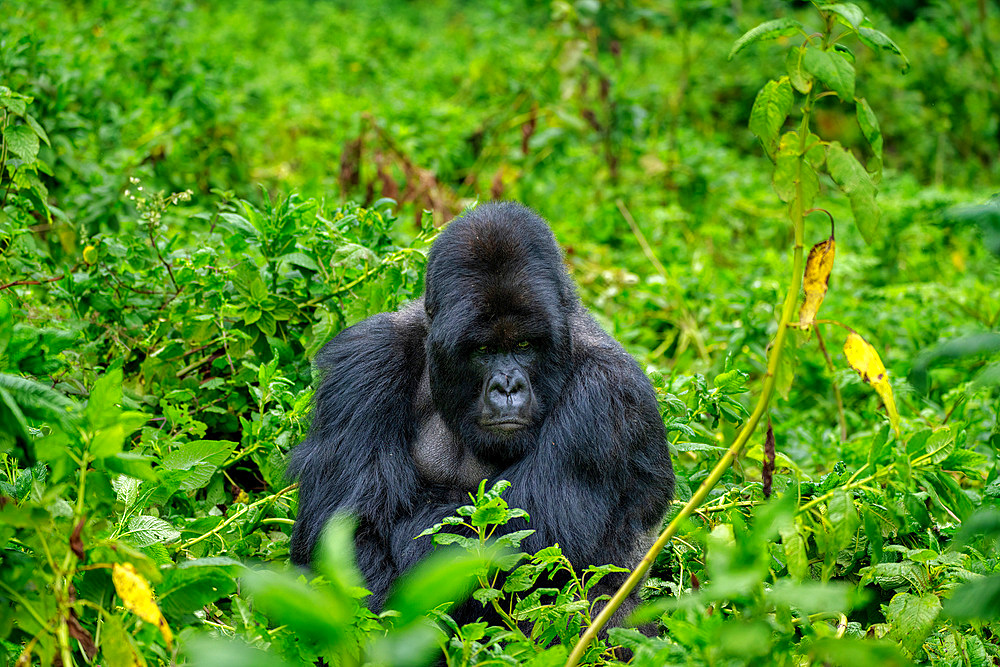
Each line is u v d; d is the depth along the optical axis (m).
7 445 3.87
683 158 14.69
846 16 4.18
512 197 13.27
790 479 6.12
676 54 20.58
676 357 9.71
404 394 5.67
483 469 5.61
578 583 4.62
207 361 7.12
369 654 3.85
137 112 11.44
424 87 17.69
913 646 4.68
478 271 5.14
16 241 7.25
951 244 13.76
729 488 6.10
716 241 12.81
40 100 9.27
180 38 14.30
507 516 4.28
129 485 4.69
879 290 11.37
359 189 11.66
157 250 7.32
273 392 6.23
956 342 3.92
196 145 11.93
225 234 8.19
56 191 8.98
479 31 20.50
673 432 6.45
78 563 3.89
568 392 5.42
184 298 7.05
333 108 15.17
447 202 11.40
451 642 3.95
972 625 5.13
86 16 15.37
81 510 3.74
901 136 19.50
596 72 14.28
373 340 5.70
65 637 3.60
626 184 14.16
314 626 2.86
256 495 6.45
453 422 5.43
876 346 9.91
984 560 5.36
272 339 6.92
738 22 18.02
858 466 6.84
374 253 7.34
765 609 3.73
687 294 10.38
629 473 5.50
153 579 3.76
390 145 11.57
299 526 5.50
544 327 5.14
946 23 20.22
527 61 17.14
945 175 18.55
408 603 2.93
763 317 9.11
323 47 20.02
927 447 5.29
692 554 5.77
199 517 5.92
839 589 3.34
